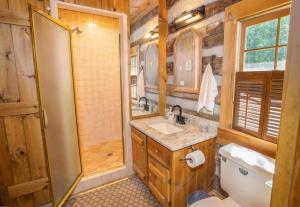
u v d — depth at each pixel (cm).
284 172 53
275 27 131
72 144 203
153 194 195
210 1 174
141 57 228
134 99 231
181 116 213
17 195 161
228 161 143
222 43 166
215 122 182
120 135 357
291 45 48
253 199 126
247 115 153
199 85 196
